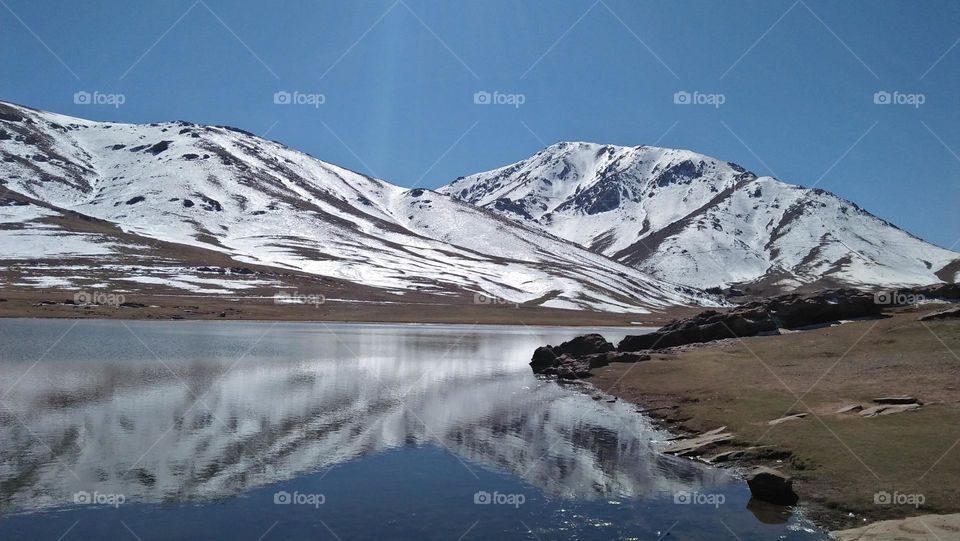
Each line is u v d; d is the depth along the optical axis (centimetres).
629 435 3488
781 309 6581
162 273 16975
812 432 2998
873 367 4272
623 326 16338
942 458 2542
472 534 2131
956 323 5166
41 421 3478
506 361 7244
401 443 3275
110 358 6084
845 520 2184
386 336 10431
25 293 13288
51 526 2147
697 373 4841
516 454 3091
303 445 3194
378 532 2145
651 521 2252
